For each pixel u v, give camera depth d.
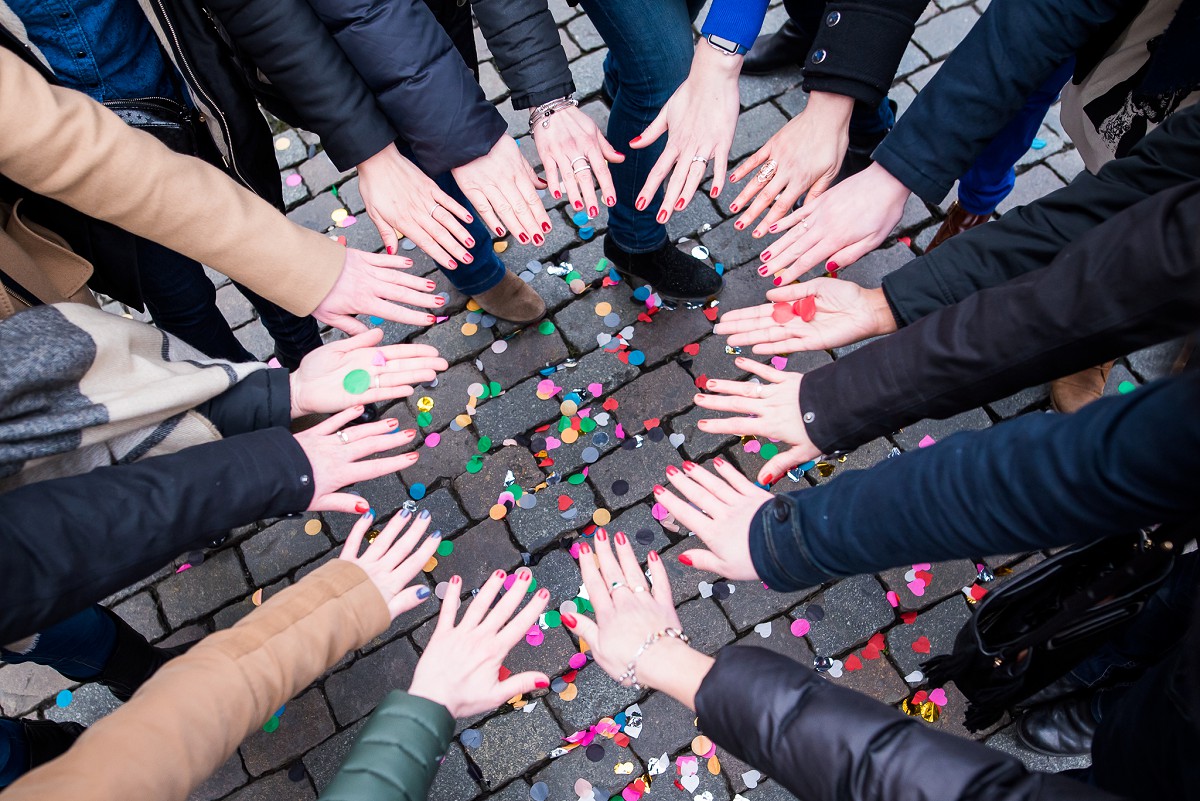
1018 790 1.20
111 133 1.59
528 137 3.52
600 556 1.89
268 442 1.67
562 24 3.74
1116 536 1.65
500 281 2.98
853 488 1.53
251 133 2.09
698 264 3.09
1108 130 2.19
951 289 1.78
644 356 3.07
